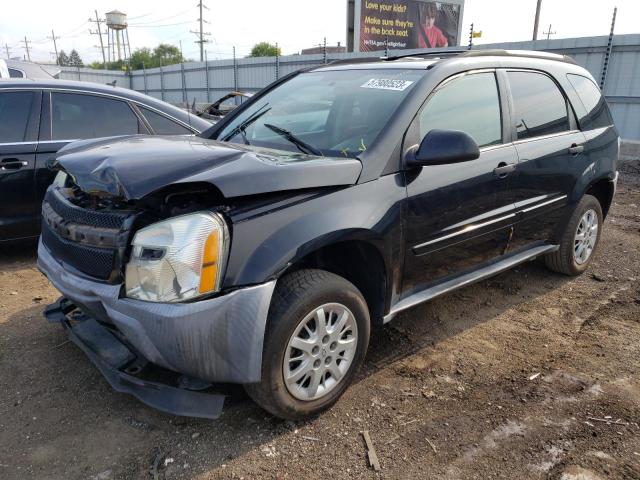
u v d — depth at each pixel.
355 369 2.81
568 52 12.99
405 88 3.13
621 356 3.34
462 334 3.61
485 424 2.66
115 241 2.36
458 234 3.23
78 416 2.69
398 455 2.44
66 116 4.93
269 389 2.43
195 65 28.81
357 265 2.89
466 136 2.71
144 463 2.38
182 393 2.41
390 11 26.58
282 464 2.38
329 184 2.57
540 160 3.76
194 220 2.23
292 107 3.57
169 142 2.96
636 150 11.16
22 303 4.00
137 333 2.26
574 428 2.63
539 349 3.42
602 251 5.39
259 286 2.29
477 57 3.52
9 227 4.71
